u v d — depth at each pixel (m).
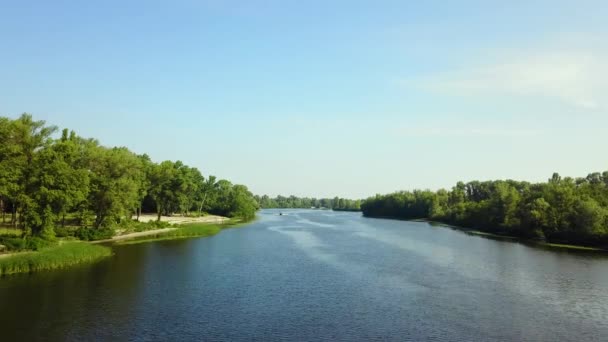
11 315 39.84
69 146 78.12
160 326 37.84
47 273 57.56
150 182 137.75
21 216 68.94
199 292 49.84
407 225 170.50
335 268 66.25
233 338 35.31
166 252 79.31
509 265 70.88
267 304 45.34
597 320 41.44
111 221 96.56
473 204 174.62
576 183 159.50
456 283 56.62
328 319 40.62
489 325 39.59
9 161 65.56
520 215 126.62
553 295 50.75
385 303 46.44
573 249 94.00
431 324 39.62
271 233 124.50
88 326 37.47
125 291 49.44
